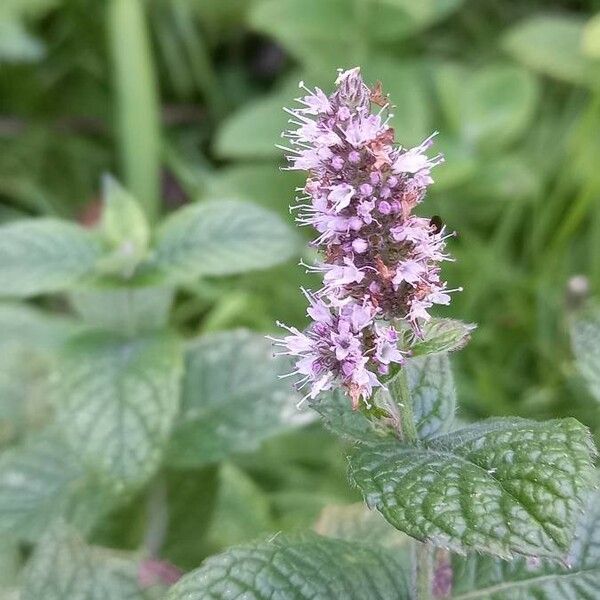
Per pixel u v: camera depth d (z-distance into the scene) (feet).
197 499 0.47
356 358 0.26
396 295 0.26
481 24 0.91
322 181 0.26
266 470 0.60
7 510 0.46
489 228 0.75
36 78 0.88
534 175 0.73
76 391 0.42
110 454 0.41
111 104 0.89
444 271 0.69
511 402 0.65
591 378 0.38
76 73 0.90
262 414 0.46
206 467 0.47
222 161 0.87
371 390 0.27
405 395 0.28
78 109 0.89
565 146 0.76
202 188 0.80
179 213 0.47
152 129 0.77
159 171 0.81
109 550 0.38
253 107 0.79
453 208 0.74
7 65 0.86
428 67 0.85
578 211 0.66
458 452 0.27
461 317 0.67
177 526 0.47
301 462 0.61
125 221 0.46
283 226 0.45
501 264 0.70
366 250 0.26
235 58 0.93
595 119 0.74
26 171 0.84
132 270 0.44
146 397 0.42
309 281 0.70
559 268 0.69
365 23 0.83
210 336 0.49
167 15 0.89
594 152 0.71
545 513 0.24
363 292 0.26
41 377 0.53
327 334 0.27
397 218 0.26
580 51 0.78
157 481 0.46
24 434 0.52
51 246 0.45
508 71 0.78
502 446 0.26
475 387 0.63
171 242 0.46
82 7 0.88
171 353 0.43
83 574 0.37
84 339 0.45
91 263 0.45
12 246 0.45
